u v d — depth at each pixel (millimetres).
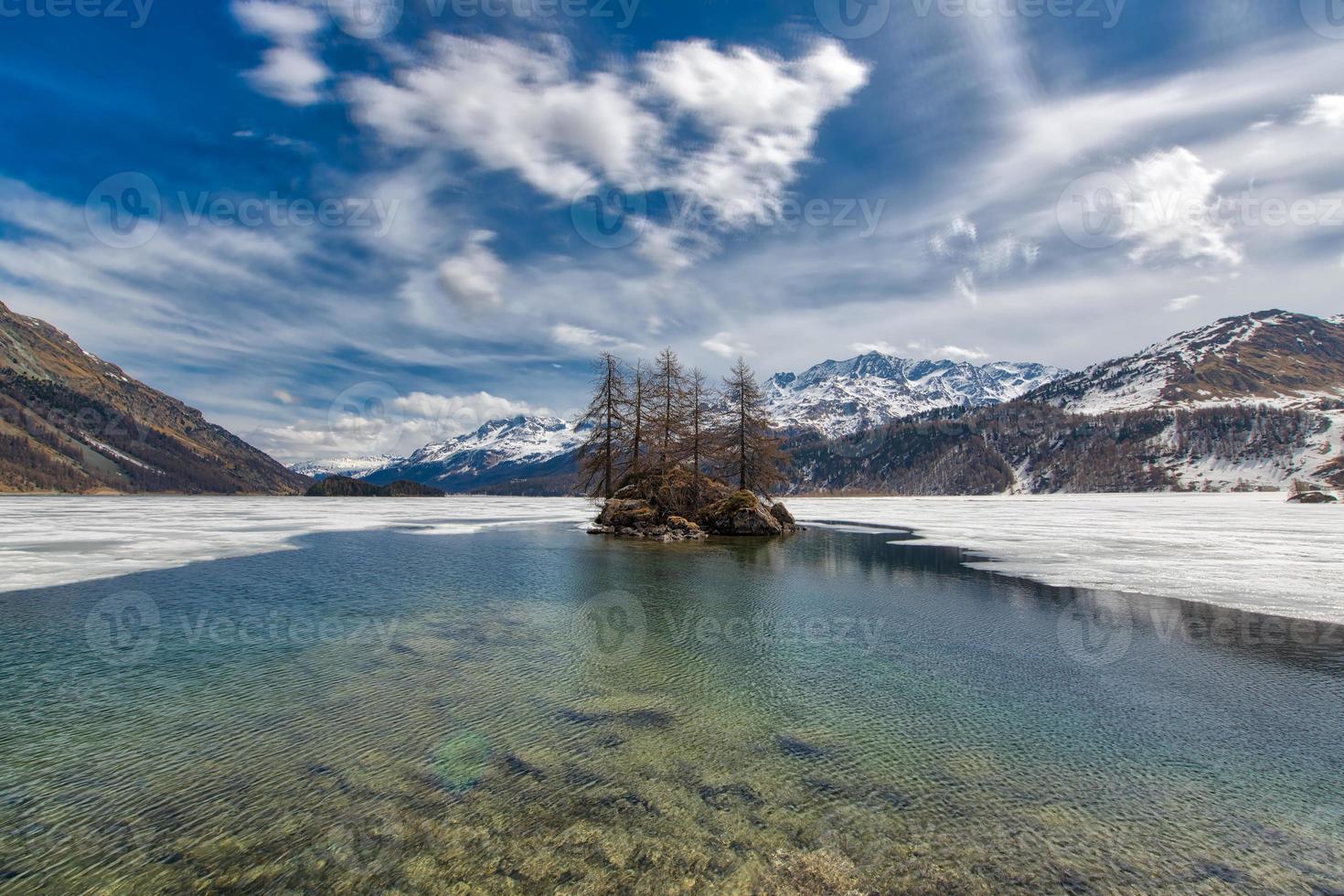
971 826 4195
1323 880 3646
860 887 3551
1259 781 4832
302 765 4883
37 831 4016
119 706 6055
